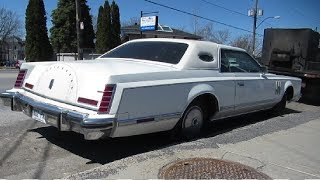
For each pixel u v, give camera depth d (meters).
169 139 6.11
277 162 5.06
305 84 12.31
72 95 4.94
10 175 4.46
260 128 7.13
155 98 5.15
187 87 5.66
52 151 5.40
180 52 5.95
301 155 5.46
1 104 8.55
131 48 6.48
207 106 6.41
